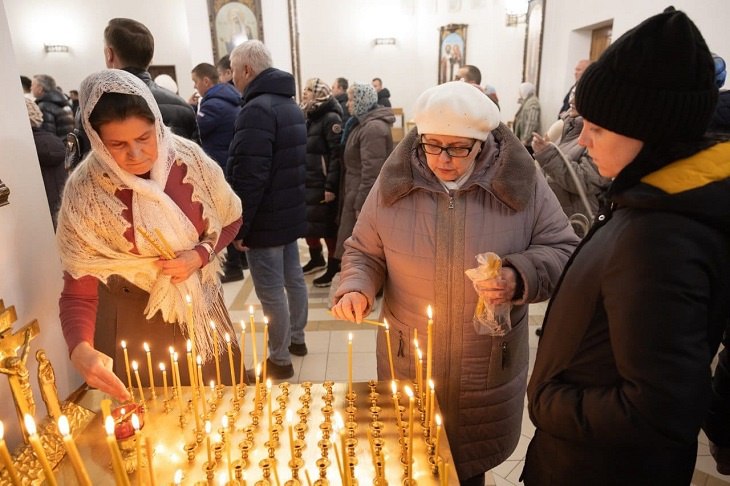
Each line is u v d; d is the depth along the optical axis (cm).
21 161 100
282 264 222
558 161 221
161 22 752
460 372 118
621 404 67
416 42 796
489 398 120
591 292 73
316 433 89
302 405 98
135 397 100
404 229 114
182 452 85
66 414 90
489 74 720
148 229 107
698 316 62
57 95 416
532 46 627
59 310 105
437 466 78
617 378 74
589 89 68
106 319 118
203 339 121
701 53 62
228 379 132
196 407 89
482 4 705
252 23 683
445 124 99
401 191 112
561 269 109
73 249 102
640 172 68
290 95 210
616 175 72
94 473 79
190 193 117
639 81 63
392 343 125
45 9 728
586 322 75
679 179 63
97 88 93
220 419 94
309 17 766
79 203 102
